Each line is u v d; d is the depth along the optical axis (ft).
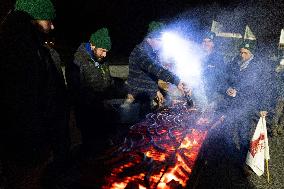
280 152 17.81
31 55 7.56
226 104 15.96
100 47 11.67
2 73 7.27
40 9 8.26
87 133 11.07
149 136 10.57
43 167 8.41
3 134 7.55
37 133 7.73
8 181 7.95
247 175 14.67
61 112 9.46
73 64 11.76
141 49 12.98
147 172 8.18
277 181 14.82
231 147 16.70
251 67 14.71
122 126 11.53
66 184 7.64
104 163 8.59
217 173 14.83
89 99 11.78
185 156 9.24
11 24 7.49
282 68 15.31
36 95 7.64
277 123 19.61
